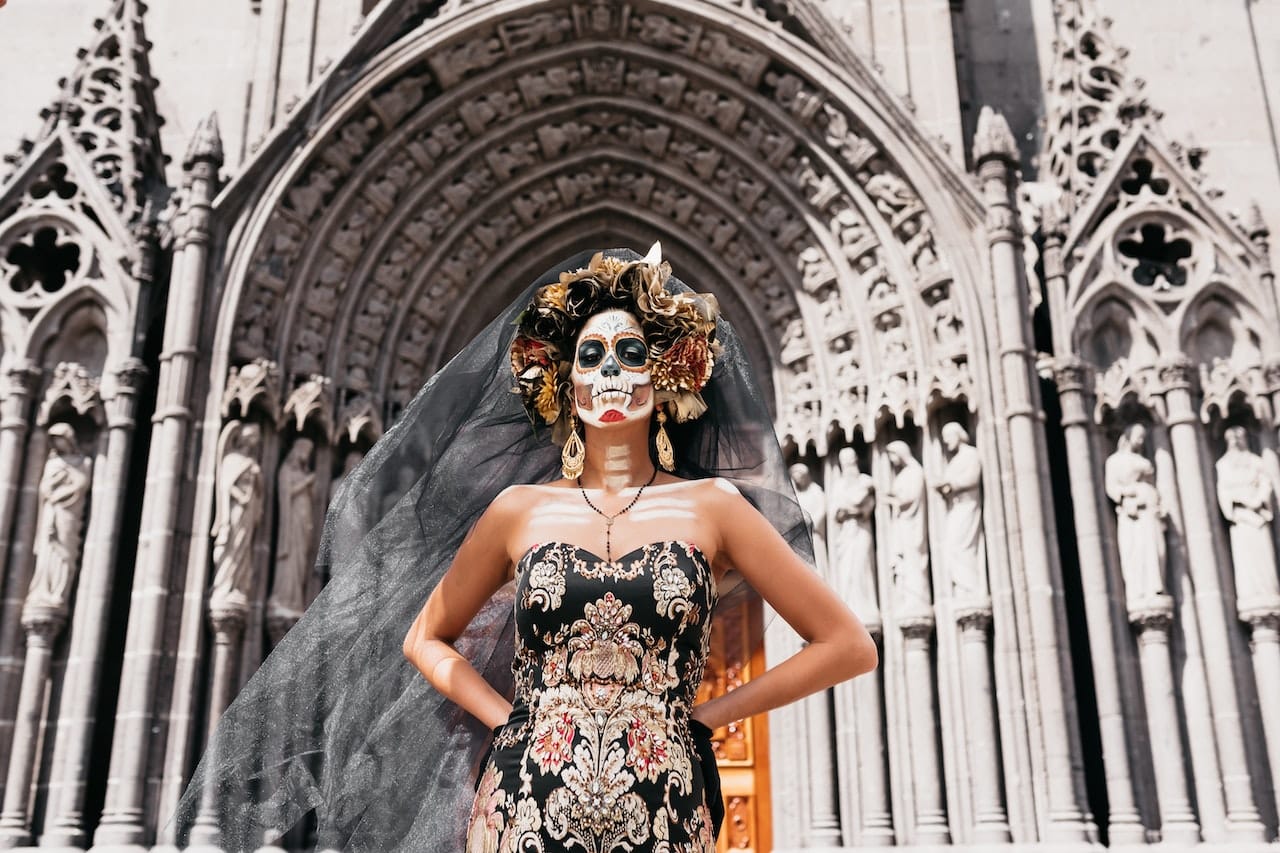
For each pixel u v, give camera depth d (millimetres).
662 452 3324
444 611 3221
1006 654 9867
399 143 12016
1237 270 11258
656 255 3467
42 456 10641
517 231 12781
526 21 12023
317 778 3693
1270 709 9875
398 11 11938
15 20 13680
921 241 11406
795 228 12219
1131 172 11617
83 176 11430
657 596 2820
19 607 10180
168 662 9812
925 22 12422
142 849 9125
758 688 2936
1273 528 10523
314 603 3734
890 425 11250
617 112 12688
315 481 10930
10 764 9695
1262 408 10773
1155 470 10633
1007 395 10523
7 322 11008
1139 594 10086
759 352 12484
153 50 13289
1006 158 11273
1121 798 9477
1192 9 13859
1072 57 12211
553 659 2803
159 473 10180
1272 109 13367
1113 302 11219
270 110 12031
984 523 10406
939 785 9984
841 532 11031
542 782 2641
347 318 11695
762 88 12273
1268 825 9648
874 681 10508
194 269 10844
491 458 3684
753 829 11008
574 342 3354
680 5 11938
